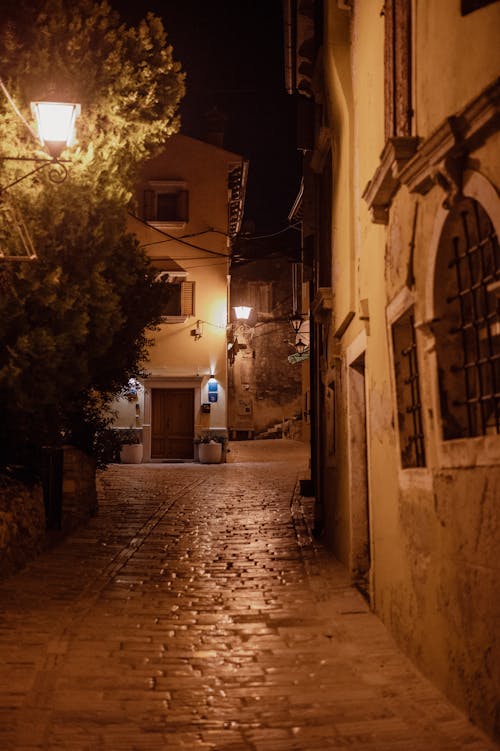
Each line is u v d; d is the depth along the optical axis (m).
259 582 9.66
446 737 4.70
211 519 14.26
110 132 10.65
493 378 4.89
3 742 4.71
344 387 10.20
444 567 5.45
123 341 13.23
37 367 9.55
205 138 31.59
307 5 12.46
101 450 14.60
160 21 11.49
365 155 8.45
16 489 10.50
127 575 9.99
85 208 10.05
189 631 7.49
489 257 4.96
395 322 6.80
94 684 5.89
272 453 30.20
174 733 4.91
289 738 4.81
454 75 5.16
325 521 12.25
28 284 9.29
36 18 10.17
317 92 11.63
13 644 6.89
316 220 12.98
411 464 6.65
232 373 38.91
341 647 6.90
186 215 28.11
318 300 11.67
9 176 9.34
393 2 6.84
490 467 4.60
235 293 39.69
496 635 4.52
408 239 6.26
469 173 4.84
